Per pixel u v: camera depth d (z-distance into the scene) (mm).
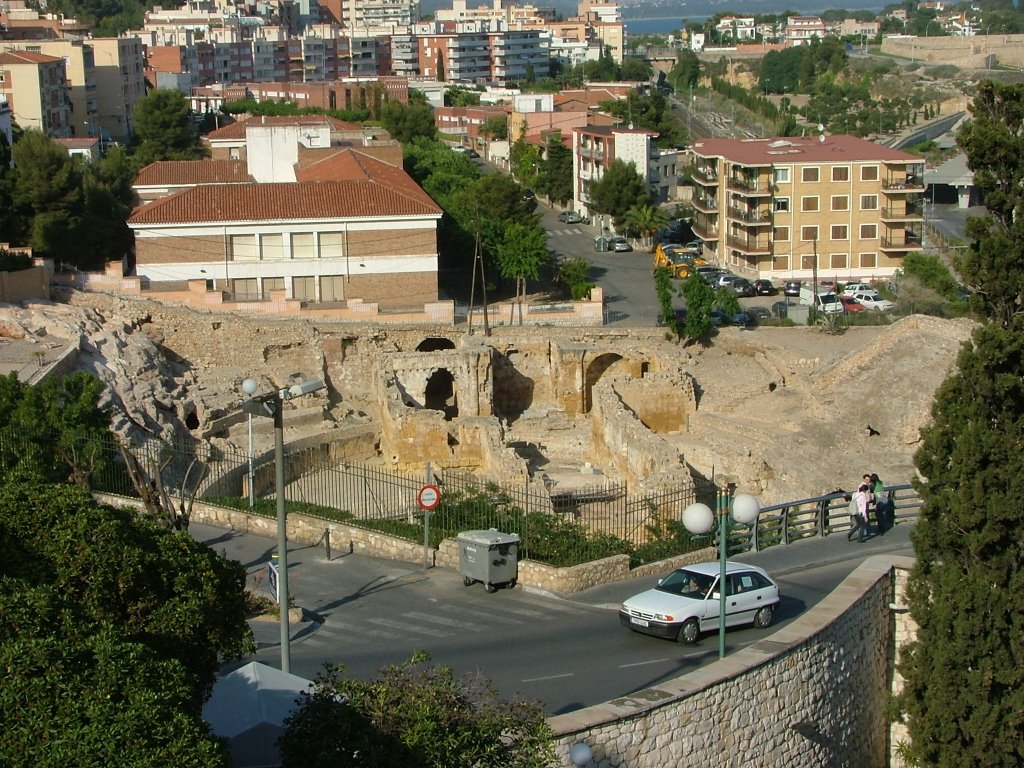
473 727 28172
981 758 37625
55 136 177000
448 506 51875
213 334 94312
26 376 71000
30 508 29938
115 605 29281
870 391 80875
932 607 38719
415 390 88812
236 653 32438
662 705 32469
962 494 38688
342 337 95812
